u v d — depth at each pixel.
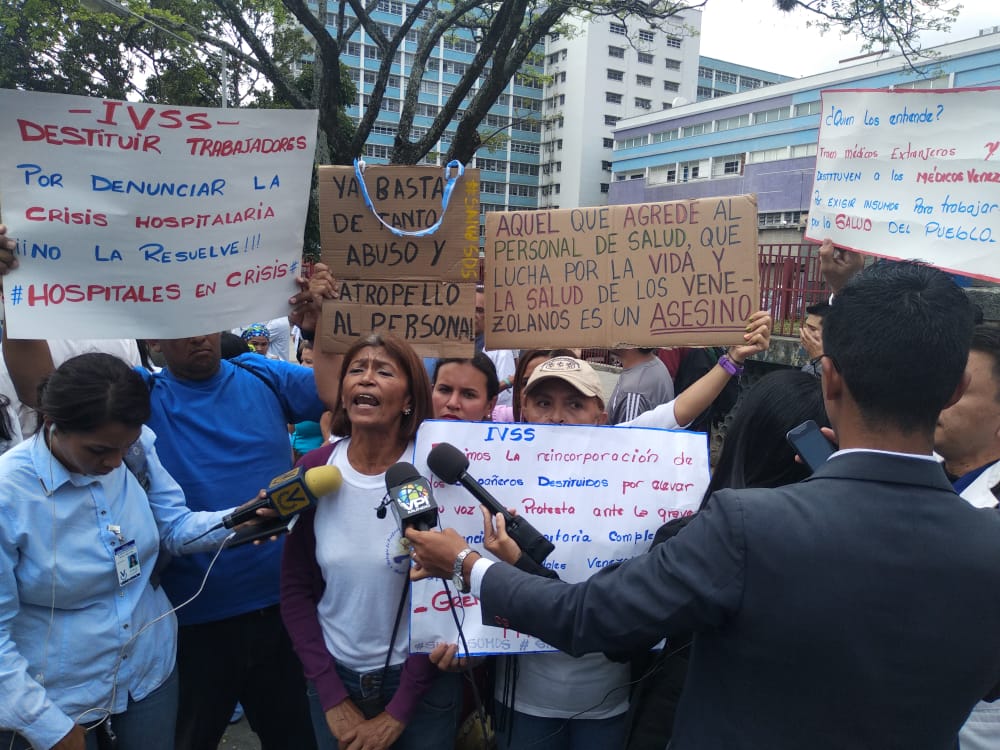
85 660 2.04
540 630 1.52
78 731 1.93
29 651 2.00
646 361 4.29
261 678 2.82
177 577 2.60
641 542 2.20
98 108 2.28
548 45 65.44
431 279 2.72
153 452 2.39
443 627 2.12
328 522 2.21
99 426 1.91
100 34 16.22
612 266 2.74
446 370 2.89
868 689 1.21
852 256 3.61
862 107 3.46
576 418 2.63
